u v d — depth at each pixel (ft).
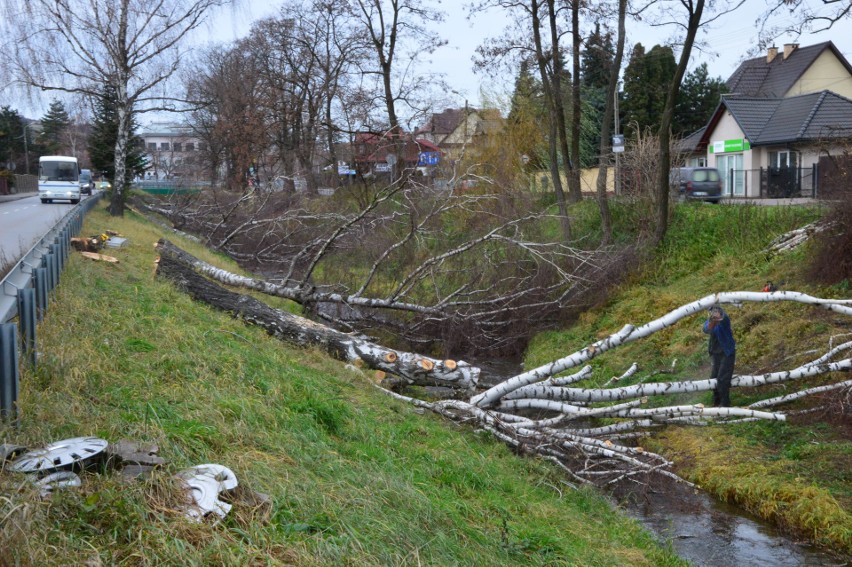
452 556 17.63
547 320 63.46
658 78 177.99
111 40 88.02
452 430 33.35
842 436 34.86
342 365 38.45
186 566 13.52
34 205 135.74
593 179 135.85
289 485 18.26
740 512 31.22
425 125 121.70
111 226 75.25
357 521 17.21
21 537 12.65
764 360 44.98
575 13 87.97
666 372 47.29
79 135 288.51
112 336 28.45
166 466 16.67
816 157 113.19
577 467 34.45
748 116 126.00
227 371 28.25
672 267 68.08
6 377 17.97
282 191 104.73
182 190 132.67
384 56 120.57
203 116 165.58
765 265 59.41
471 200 55.72
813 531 28.43
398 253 65.98
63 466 15.53
